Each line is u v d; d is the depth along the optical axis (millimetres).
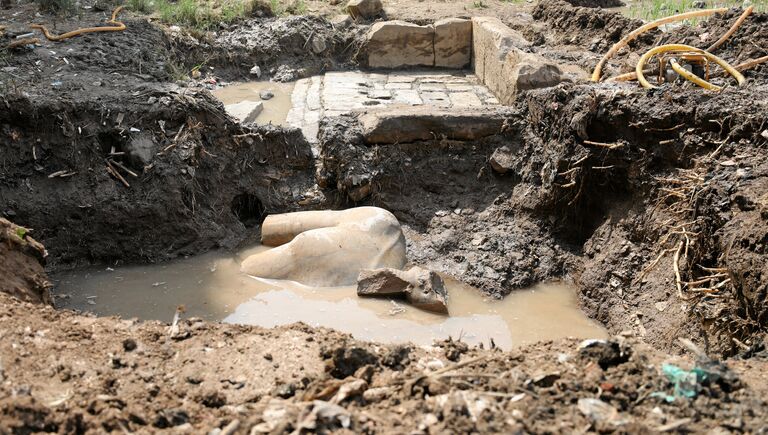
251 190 7445
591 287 6367
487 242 6910
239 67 10711
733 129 6023
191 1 11594
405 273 6262
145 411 3410
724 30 9156
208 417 3408
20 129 6859
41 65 8391
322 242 6531
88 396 3455
